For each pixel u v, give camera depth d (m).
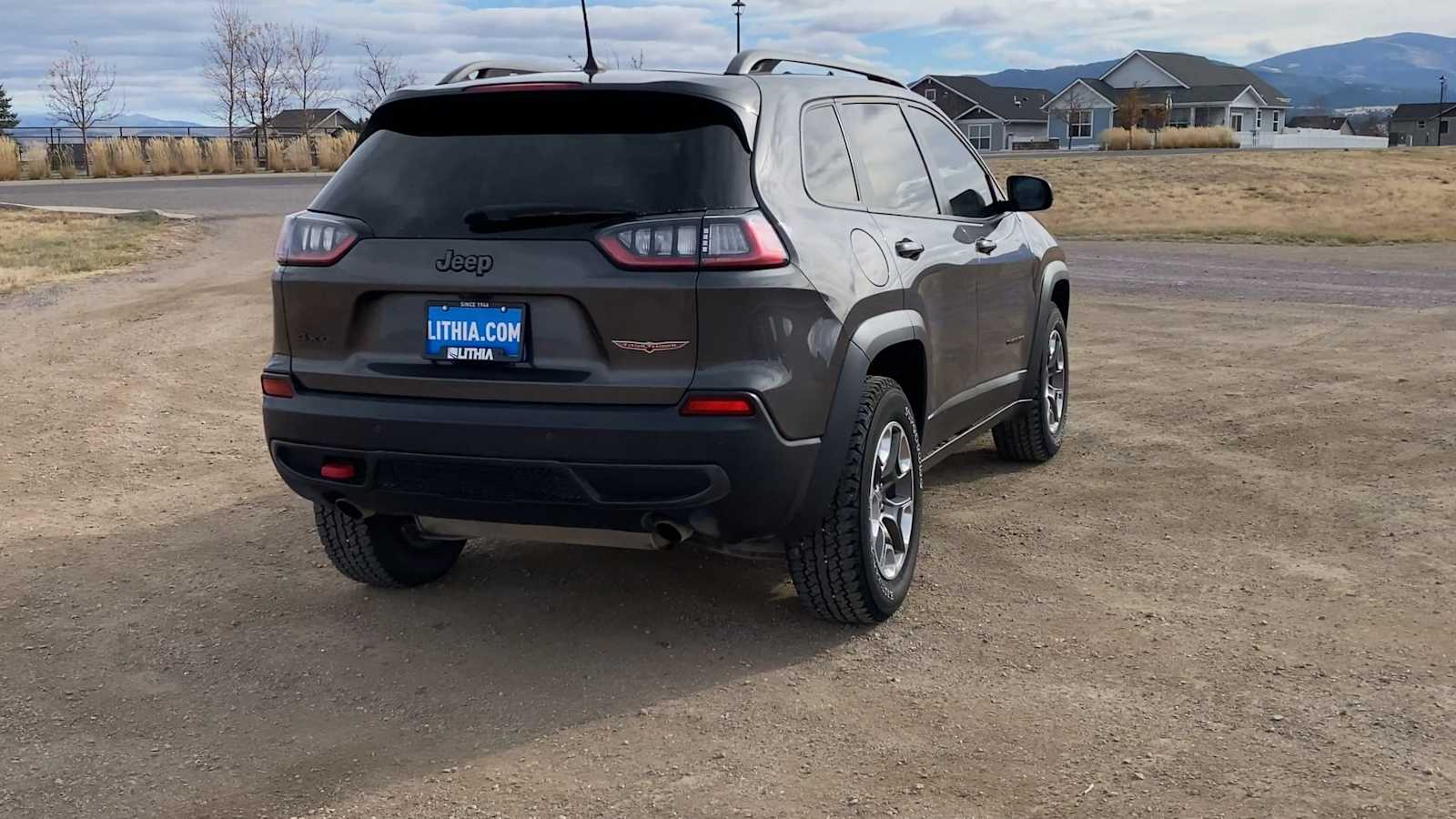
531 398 3.54
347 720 3.56
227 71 61.09
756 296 3.46
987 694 3.60
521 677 3.82
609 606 4.39
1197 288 14.07
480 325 3.59
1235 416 7.24
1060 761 3.19
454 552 4.71
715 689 3.69
